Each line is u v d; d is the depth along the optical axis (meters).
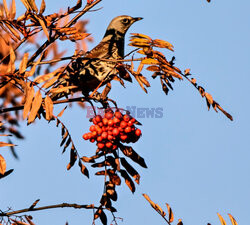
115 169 8.02
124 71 7.64
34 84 5.97
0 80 6.13
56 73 6.34
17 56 7.93
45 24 7.14
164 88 7.10
